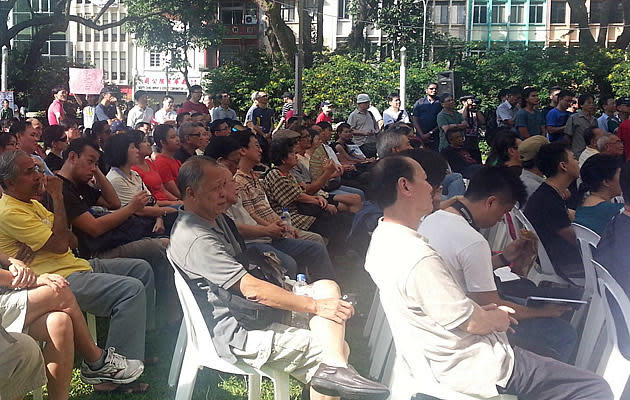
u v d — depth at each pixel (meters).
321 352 3.95
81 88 22.23
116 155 6.43
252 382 4.14
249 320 4.04
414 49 31.36
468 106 12.98
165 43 27.48
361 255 6.70
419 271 3.46
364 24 30.77
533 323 4.42
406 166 3.58
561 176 5.43
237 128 9.88
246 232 6.06
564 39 43.75
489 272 3.86
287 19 41.84
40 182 4.53
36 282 4.09
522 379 3.53
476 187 4.19
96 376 4.45
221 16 45.53
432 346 3.54
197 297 4.11
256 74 24.77
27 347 3.66
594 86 23.19
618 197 6.84
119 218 5.36
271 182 7.18
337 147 11.27
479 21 43.94
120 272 5.23
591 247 5.00
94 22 28.33
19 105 32.31
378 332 5.41
